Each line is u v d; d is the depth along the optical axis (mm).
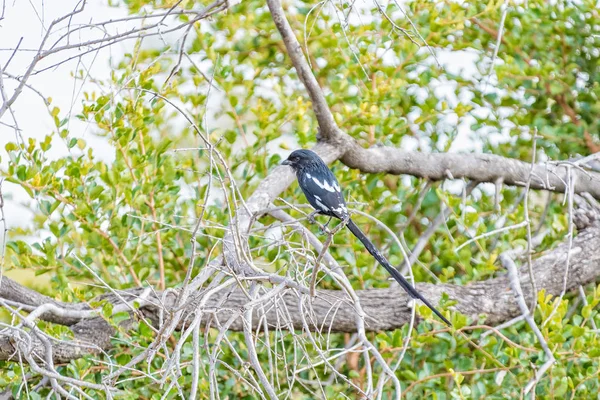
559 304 10539
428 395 11414
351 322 11938
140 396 11008
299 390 12219
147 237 12367
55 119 11109
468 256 12133
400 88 13836
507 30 14047
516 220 12820
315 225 13023
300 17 14164
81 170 11469
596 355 10344
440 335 10969
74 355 10797
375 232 13367
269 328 11742
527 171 13758
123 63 12820
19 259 11672
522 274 12781
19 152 11164
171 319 7758
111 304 10297
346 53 13617
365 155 13352
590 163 14367
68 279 12055
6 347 10344
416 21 13633
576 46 13938
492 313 12297
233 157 13289
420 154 13734
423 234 13078
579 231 13617
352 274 12859
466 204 13617
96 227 11742
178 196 12617
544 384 10820
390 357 10867
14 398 10133
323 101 12594
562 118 14430
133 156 11820
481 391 10930
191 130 13391
